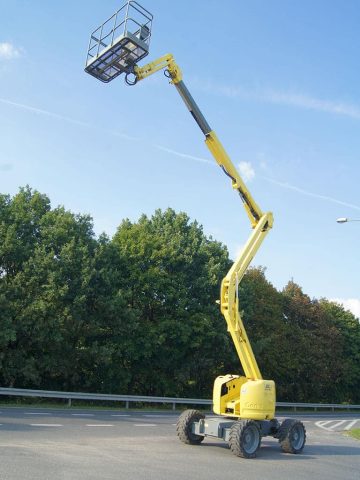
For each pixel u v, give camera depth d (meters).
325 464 13.17
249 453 13.01
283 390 47.94
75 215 32.88
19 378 30.05
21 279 27.58
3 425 15.08
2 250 27.89
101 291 30.33
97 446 12.69
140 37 12.38
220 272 36.47
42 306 26.50
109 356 30.11
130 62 12.81
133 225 38.47
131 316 31.17
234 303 14.60
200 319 34.62
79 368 32.75
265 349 44.38
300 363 49.31
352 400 60.50
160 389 36.34
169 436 16.36
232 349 36.91
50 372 29.94
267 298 46.22
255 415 13.84
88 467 9.77
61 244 30.23
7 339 25.53
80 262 29.58
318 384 51.12
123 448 12.77
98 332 31.14
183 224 40.69
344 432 24.70
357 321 61.09
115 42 12.14
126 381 33.03
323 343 51.78
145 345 32.22
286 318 51.31
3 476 8.45
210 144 15.31
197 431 14.20
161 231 40.28
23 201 31.58
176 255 35.94
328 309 60.53
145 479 9.16
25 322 26.64
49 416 19.22
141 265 34.75
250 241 15.42
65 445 12.30
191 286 36.16
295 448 14.72
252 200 15.94
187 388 38.81
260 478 10.30
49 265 28.09
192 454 12.74
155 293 34.91
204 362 36.19
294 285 54.84
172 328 33.69
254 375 14.55
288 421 14.89
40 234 30.73
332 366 53.19
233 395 14.50
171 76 14.39
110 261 32.31
